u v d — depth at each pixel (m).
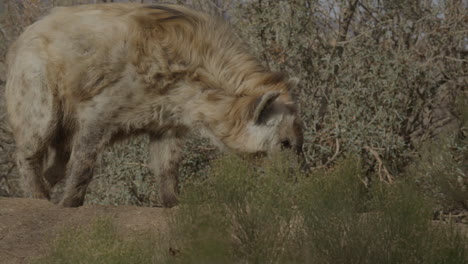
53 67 12.85
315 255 7.29
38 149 13.58
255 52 17.67
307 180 7.75
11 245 9.50
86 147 12.76
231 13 18.91
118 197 18.06
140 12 12.77
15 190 23.80
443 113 20.02
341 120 16.56
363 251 7.27
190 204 7.16
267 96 11.35
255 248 7.18
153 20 12.52
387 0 18.36
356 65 17.70
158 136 13.59
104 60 12.38
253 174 7.68
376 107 17.09
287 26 17.39
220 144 12.48
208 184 7.50
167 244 7.63
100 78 12.47
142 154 17.50
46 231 10.09
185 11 13.13
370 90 17.05
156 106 12.58
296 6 17.44
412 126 19.00
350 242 7.32
